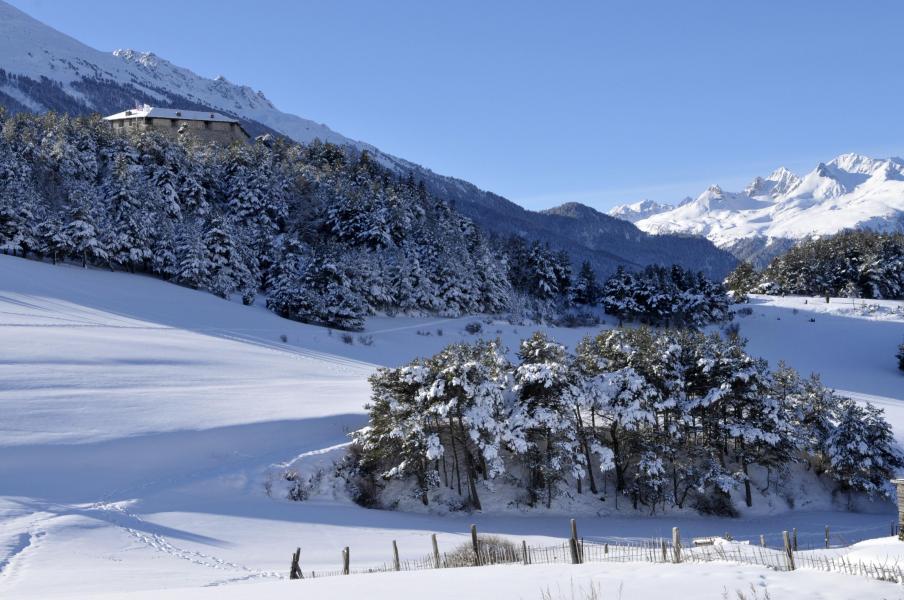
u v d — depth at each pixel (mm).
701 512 42312
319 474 37438
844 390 74688
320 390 49719
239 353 60219
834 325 103938
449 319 98062
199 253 87938
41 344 50562
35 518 25250
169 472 33688
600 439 45219
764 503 44031
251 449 37688
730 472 43281
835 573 12062
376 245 103000
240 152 119500
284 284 86438
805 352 94000
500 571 14609
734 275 140750
